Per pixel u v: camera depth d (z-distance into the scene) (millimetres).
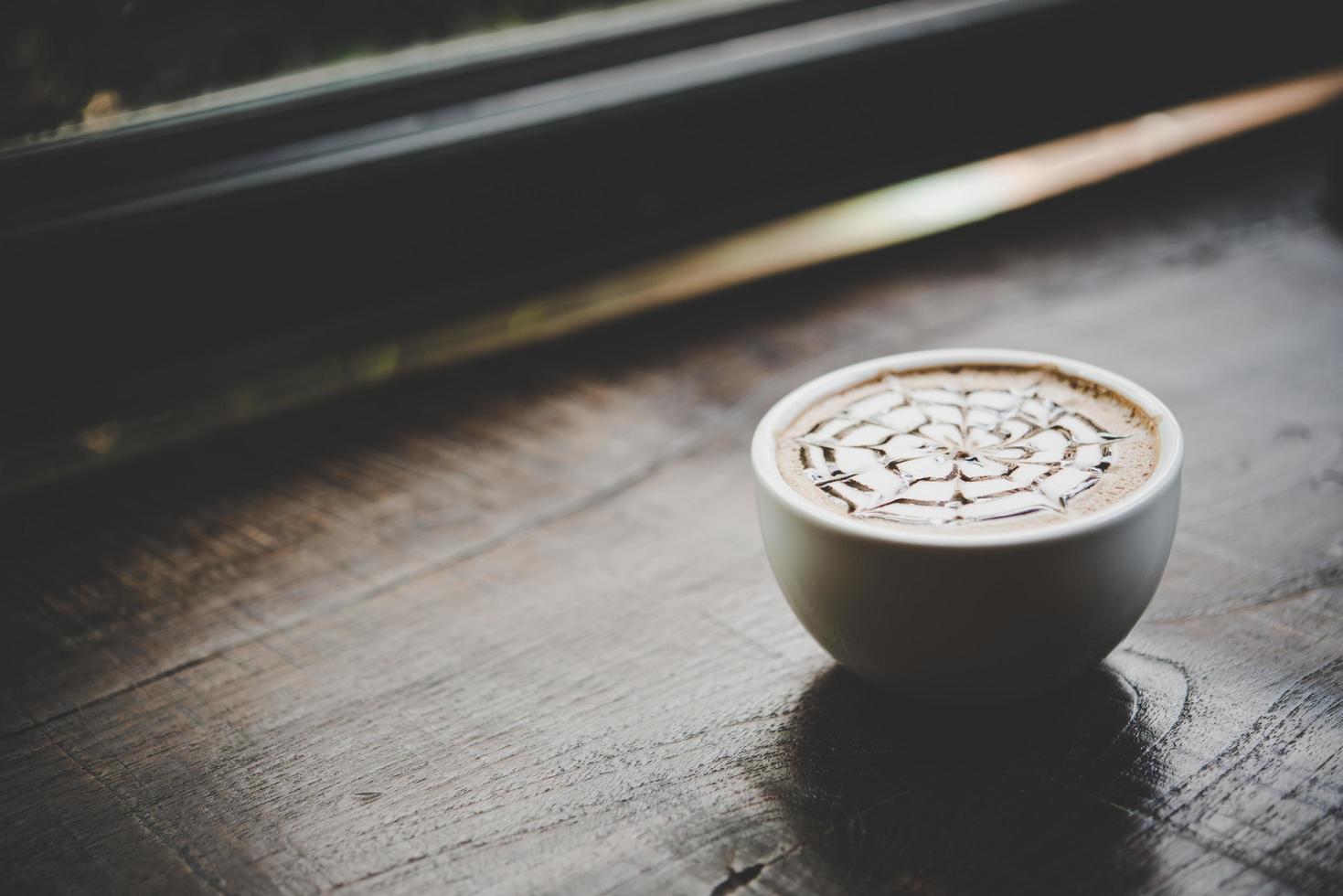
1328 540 596
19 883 505
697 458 680
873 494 516
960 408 552
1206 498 624
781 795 513
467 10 811
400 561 627
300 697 563
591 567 615
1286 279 786
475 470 685
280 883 499
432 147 771
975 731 527
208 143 743
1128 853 489
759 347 771
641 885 490
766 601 590
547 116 796
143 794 531
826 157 928
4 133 714
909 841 496
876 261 878
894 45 907
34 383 715
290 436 726
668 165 860
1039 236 895
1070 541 487
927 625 499
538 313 832
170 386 745
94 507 680
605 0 860
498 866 499
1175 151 1036
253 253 749
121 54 735
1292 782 505
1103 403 548
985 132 999
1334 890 477
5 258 693
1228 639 555
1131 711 530
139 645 593
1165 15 1050
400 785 526
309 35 776
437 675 568
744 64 854
